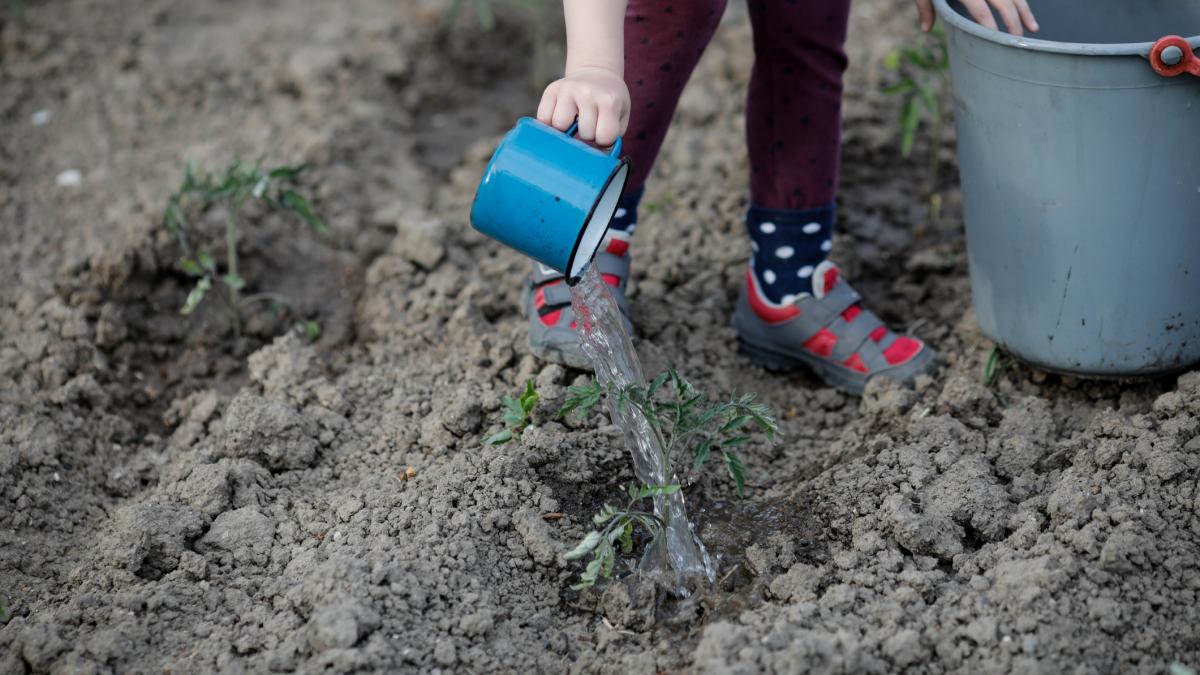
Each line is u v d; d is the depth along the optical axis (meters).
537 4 3.98
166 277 3.16
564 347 2.56
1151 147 2.15
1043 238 2.31
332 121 3.72
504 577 2.24
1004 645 1.98
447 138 3.90
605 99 1.91
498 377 2.69
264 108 3.82
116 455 2.72
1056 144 2.19
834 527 2.31
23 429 2.66
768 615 2.10
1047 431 2.46
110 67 3.98
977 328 2.77
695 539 2.31
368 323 3.04
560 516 2.34
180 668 2.05
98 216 3.36
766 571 2.23
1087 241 2.27
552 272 2.62
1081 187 2.22
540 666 2.10
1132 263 2.28
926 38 3.66
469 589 2.18
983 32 2.18
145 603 2.16
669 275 3.04
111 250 3.11
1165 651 2.01
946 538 2.23
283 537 2.33
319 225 3.05
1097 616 2.02
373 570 2.14
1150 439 2.31
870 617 2.08
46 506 2.53
